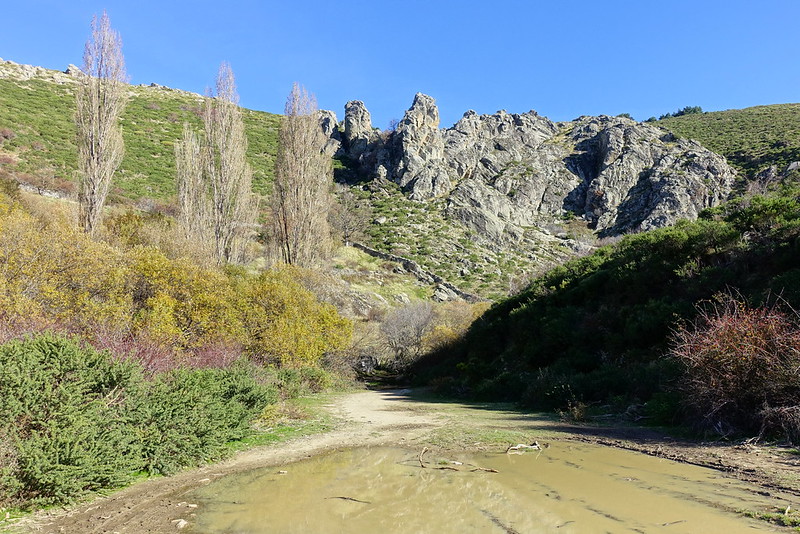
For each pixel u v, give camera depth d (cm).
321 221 3139
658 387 1046
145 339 1082
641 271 1716
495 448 743
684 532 371
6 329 880
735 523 387
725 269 1392
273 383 1357
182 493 524
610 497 475
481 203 5778
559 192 6275
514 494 497
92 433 522
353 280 3969
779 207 1496
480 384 1773
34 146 4297
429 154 6588
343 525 417
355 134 7675
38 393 507
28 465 457
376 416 1145
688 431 796
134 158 5153
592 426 941
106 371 637
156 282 1439
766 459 593
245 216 3175
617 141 6356
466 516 431
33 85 6656
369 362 3117
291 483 561
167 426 636
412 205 5931
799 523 374
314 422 1016
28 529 417
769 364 710
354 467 636
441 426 970
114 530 414
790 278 1139
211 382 794
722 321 807
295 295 1889
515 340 2061
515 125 7638
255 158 6600
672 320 1332
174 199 3891
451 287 4228
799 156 4622
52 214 2358
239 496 510
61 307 1186
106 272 1362
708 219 1850
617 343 1494
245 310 1636
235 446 773
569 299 1978
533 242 5431
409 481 561
